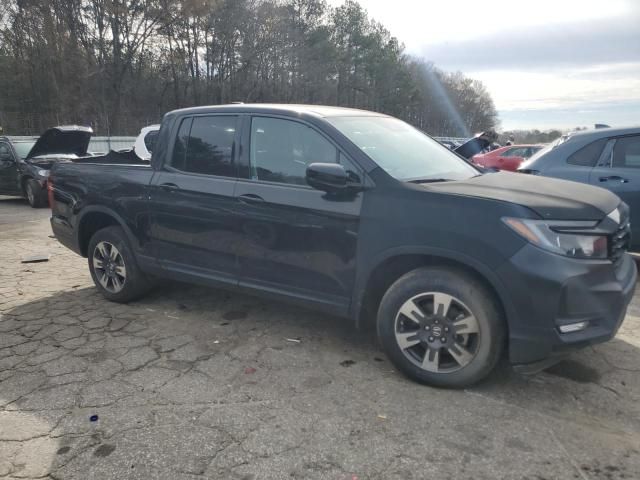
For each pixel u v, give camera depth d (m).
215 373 3.39
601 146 5.58
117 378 3.33
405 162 3.58
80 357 3.66
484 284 2.97
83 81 32.09
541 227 2.79
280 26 44.00
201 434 2.70
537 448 2.55
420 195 3.10
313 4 49.84
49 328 4.22
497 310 2.93
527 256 2.76
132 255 4.62
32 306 4.80
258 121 3.85
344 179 3.21
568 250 2.79
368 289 3.33
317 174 3.21
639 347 3.72
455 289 2.98
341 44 59.41
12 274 6.01
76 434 2.72
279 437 2.67
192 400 3.05
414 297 3.13
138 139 8.93
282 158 3.69
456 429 2.72
